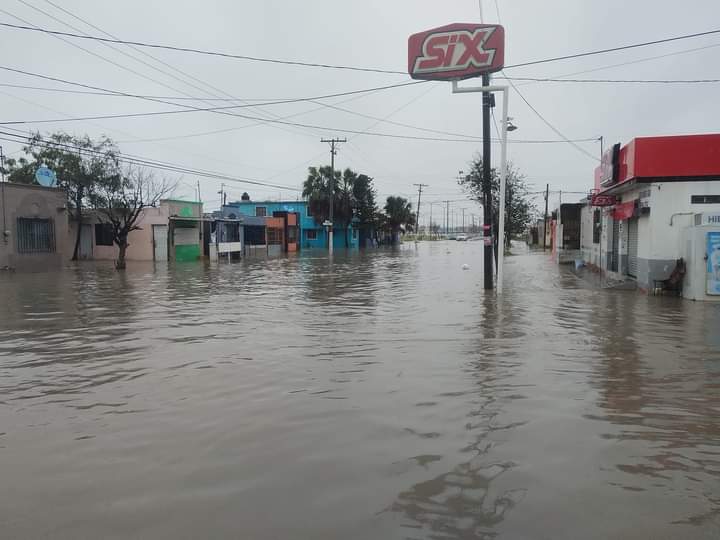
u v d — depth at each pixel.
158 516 3.42
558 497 3.60
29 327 10.58
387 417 5.22
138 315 12.13
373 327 10.35
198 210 39.94
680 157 15.09
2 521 3.38
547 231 60.25
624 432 4.80
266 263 34.56
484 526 3.24
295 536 3.16
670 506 3.48
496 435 4.73
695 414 5.29
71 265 31.69
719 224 14.27
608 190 18.42
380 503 3.54
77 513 3.47
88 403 5.81
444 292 16.61
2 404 5.80
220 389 6.28
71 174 34.44
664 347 8.38
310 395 5.99
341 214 61.56
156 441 4.70
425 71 15.20
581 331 9.78
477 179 39.34
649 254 15.59
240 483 3.87
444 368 7.13
